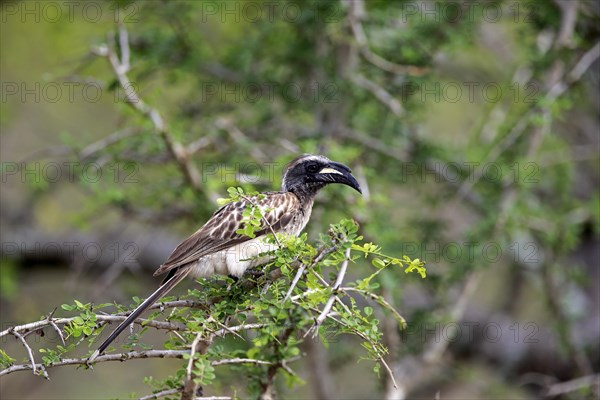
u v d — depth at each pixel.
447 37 14.20
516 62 15.09
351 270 11.62
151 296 8.55
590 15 15.22
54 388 16.94
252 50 14.38
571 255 18.94
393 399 11.77
